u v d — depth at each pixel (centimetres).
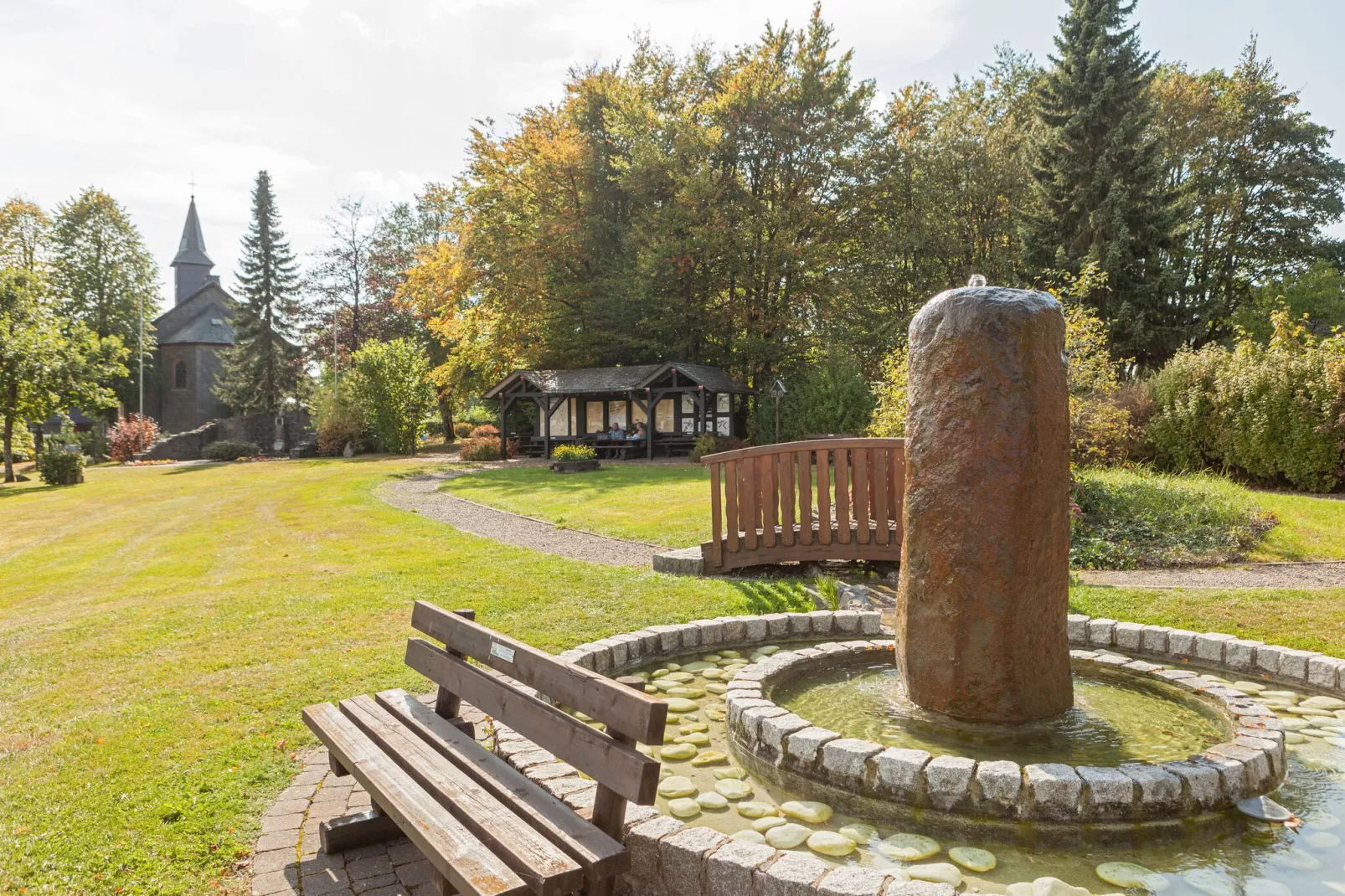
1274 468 1680
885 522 949
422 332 5088
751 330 3472
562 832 268
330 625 745
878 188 3481
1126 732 427
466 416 5869
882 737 423
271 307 5241
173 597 907
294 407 5253
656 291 3528
